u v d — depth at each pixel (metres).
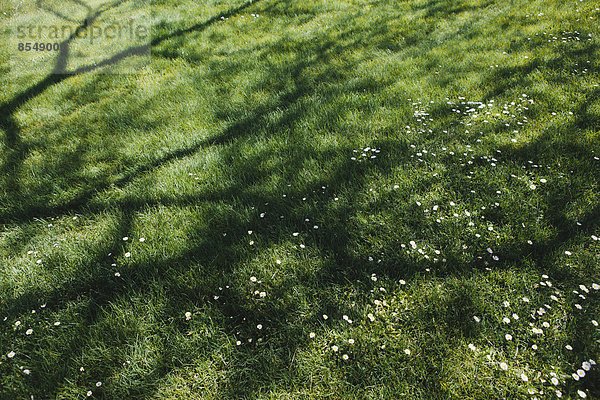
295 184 3.18
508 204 2.77
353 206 2.90
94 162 3.80
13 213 3.20
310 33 6.62
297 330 2.14
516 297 2.21
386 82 4.73
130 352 2.07
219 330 2.15
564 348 1.97
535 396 1.78
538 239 2.51
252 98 4.71
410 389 1.85
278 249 2.62
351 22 6.96
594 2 6.35
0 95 5.32
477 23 6.36
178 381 1.95
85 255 2.66
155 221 2.93
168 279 2.49
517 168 3.10
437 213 2.77
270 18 7.49
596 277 2.28
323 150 3.56
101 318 2.24
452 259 2.46
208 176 3.37
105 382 1.94
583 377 1.84
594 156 3.15
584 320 2.08
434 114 3.94
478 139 3.44
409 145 3.47
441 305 2.20
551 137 3.40
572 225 2.59
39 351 2.08
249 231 2.69
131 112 4.57
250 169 3.42
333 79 4.98
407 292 2.30
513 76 4.54
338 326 2.13
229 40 6.59
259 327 2.07
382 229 2.72
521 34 5.72
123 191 3.32
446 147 3.43
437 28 6.39
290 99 4.64
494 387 1.83
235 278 2.45
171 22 7.46
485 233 2.60
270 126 4.08
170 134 4.07
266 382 1.91
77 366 2.02
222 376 1.97
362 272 2.41
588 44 5.03
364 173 3.20
